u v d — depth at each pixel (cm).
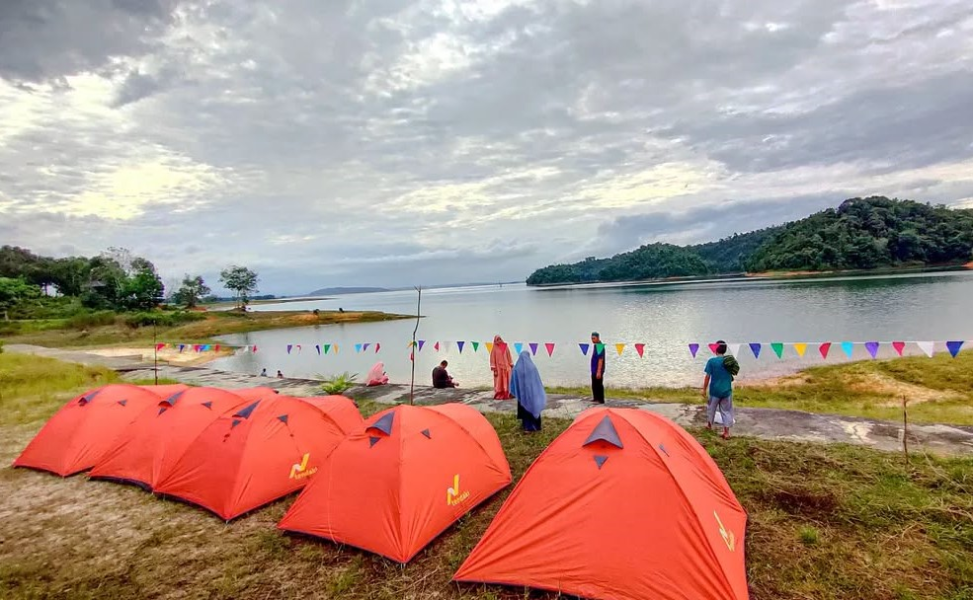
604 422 530
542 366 2506
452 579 491
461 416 721
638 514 462
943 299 4634
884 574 475
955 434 840
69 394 1570
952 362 1831
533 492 507
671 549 443
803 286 7969
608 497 477
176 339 4841
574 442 525
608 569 451
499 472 713
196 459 730
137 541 616
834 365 2094
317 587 504
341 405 880
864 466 708
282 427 749
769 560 506
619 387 1886
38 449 897
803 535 541
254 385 1742
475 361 2889
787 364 2280
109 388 971
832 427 908
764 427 928
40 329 5356
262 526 639
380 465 586
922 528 545
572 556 467
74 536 636
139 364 2552
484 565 492
